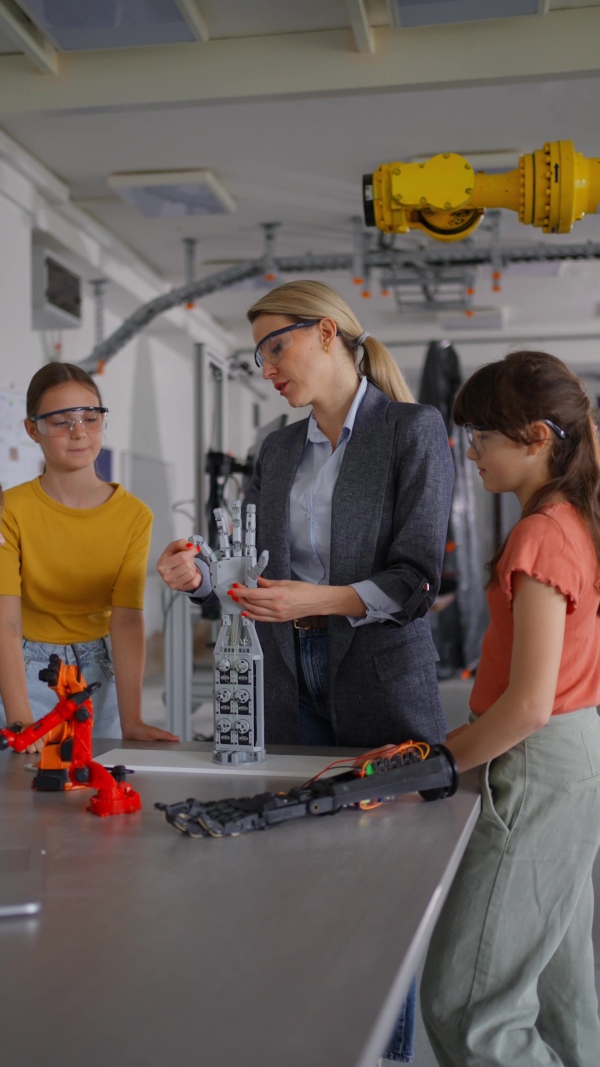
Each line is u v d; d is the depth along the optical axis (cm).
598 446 117
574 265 645
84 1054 50
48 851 88
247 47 348
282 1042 51
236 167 458
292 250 597
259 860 84
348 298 729
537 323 841
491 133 416
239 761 123
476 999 116
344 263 546
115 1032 53
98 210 520
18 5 329
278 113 395
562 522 109
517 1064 114
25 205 455
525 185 299
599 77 335
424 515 139
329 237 569
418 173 306
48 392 164
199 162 451
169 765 122
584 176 297
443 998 117
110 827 96
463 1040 115
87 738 114
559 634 106
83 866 83
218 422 484
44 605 172
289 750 136
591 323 836
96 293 597
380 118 400
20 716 154
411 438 142
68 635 175
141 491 746
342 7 327
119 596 168
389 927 67
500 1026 115
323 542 150
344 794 98
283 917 70
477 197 306
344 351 150
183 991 57
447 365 647
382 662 141
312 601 124
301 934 66
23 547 165
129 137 421
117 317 693
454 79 336
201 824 91
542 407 113
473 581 658
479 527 779
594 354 862
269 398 962
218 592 123
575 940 127
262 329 145
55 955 63
